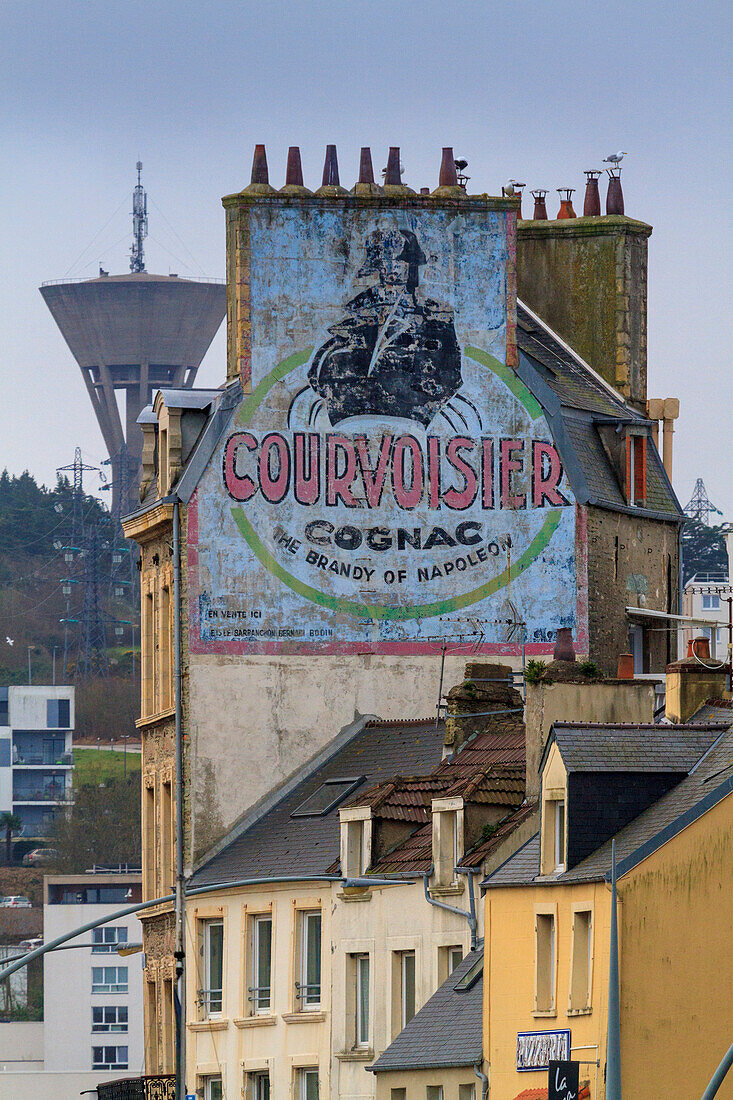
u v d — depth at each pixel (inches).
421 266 5733.3
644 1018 3779.5
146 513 5748.0
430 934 4626.0
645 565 6003.9
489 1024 4111.7
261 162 5733.3
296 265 5689.0
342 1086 4840.1
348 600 5620.1
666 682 4655.5
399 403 5693.9
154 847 5807.1
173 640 5595.5
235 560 5580.7
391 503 5669.3
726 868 3853.3
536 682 4596.5
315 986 5019.7
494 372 5748.0
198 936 5393.7
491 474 5718.5
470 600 5674.2
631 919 3804.1
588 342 6274.6
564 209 6437.0
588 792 4047.7
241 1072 5172.2
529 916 4079.7
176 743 5506.9
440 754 5162.4
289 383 5659.5
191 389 5802.2
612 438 5979.3
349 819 4938.5
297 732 5556.1
